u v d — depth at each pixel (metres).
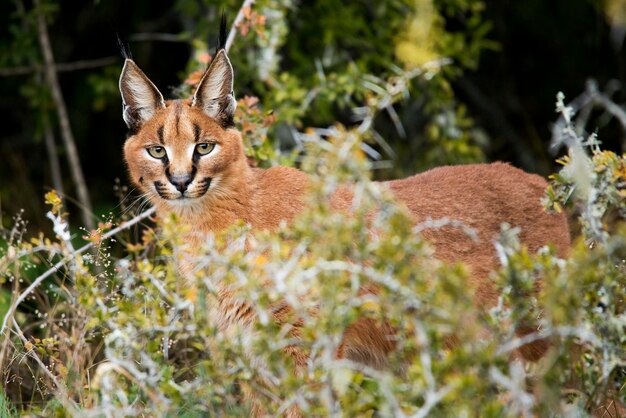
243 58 15.22
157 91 10.66
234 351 8.35
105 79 18.98
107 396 8.20
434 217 10.67
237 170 10.50
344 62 17.69
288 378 7.89
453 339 9.85
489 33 21.45
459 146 17.56
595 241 9.41
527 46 21.98
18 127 22.50
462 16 19.62
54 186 19.14
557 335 8.07
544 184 11.35
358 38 17.45
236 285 8.52
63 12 21.34
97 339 12.23
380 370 10.66
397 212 7.99
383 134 19.16
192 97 10.95
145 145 10.49
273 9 14.84
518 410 7.80
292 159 13.57
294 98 14.55
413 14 17.05
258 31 13.30
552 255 8.45
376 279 7.65
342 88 15.12
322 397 7.76
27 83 19.14
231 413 8.56
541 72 21.92
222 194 10.46
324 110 16.33
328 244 7.81
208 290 8.84
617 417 9.27
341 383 7.73
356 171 7.95
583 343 8.68
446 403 7.61
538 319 9.45
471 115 21.44
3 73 18.58
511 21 21.78
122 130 21.97
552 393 8.16
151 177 10.54
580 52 21.45
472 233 9.12
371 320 10.17
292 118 14.55
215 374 8.30
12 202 18.34
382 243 7.76
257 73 15.09
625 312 8.63
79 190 17.97
